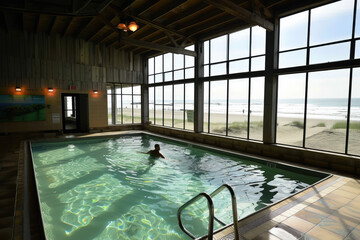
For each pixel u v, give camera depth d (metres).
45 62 8.98
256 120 30.08
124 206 3.41
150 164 5.62
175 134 9.34
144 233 2.70
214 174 4.86
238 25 6.56
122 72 11.02
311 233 2.27
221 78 7.32
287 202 3.03
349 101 4.54
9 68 8.29
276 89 5.96
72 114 12.92
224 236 2.16
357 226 2.42
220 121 31.20
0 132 8.34
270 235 2.21
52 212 3.21
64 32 8.76
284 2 5.38
